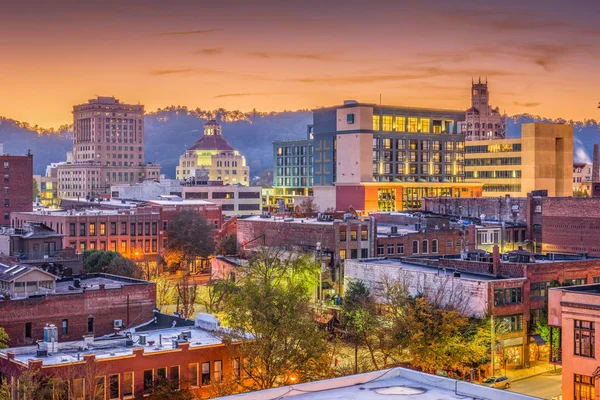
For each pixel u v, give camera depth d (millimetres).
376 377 40750
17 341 91688
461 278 104062
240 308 81312
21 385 66000
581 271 112812
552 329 88938
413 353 90688
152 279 154500
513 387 95062
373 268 117562
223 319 100562
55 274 120000
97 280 114375
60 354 75312
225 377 76125
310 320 80125
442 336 91438
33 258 140125
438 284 105875
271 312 78875
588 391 70125
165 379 74438
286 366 77188
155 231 197000
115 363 72750
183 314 115938
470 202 191875
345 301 112438
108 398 72188
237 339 80000
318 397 37656
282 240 158375
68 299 95500
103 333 98000
